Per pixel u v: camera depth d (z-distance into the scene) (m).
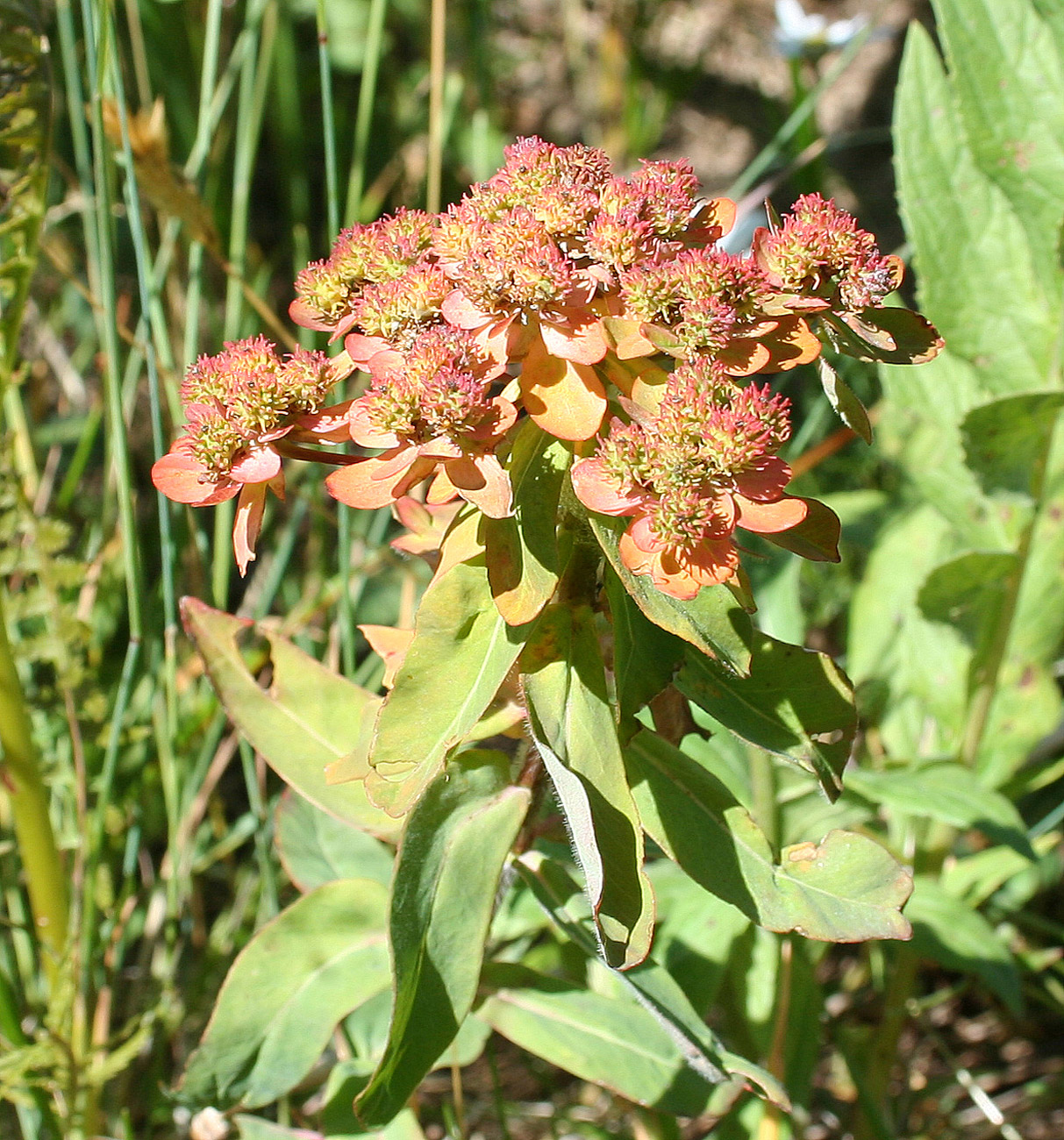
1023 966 0.32
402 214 0.19
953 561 0.28
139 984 0.31
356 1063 0.24
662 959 0.25
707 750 0.28
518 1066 0.32
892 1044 0.30
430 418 0.16
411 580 0.33
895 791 0.27
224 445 0.17
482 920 0.19
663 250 0.17
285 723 0.23
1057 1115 0.32
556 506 0.17
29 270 0.25
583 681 0.18
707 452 0.16
